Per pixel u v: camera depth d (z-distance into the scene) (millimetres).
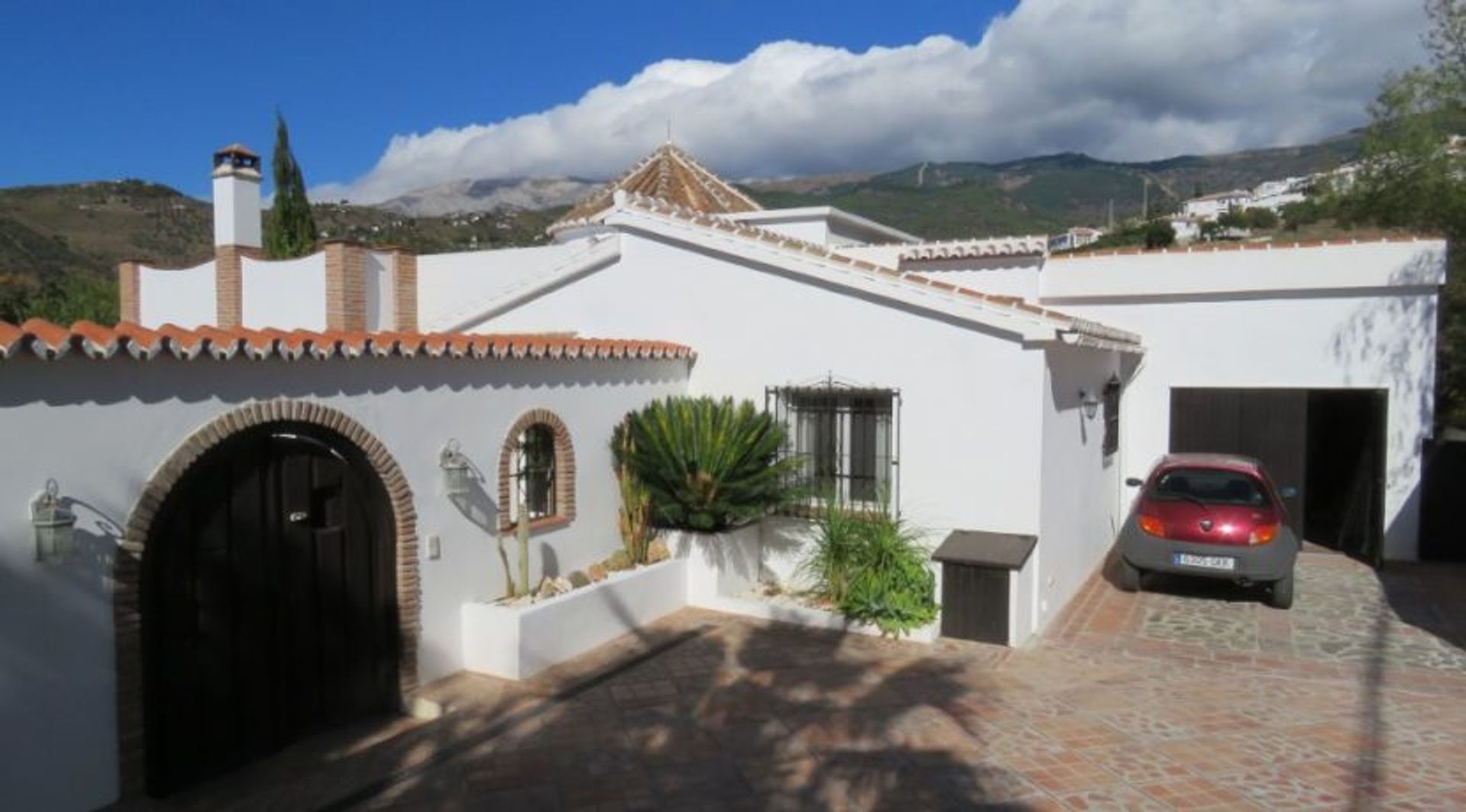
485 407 8680
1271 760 6723
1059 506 10555
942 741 7031
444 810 6000
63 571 5531
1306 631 10055
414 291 18172
